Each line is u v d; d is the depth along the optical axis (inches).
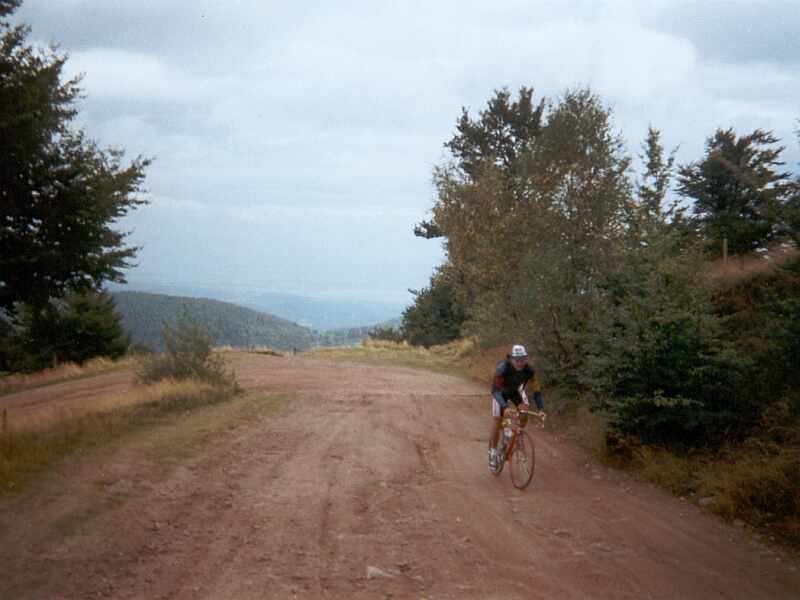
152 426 488.7
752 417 376.5
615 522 300.8
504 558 255.9
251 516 301.9
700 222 893.2
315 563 247.4
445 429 565.0
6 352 1402.6
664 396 394.6
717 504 310.5
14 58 458.9
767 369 382.0
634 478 382.0
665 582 232.7
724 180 927.7
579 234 633.6
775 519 290.5
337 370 1112.2
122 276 526.6
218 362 751.7
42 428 450.9
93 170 489.4
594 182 670.5
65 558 237.5
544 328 601.6
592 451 445.7
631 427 406.3
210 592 218.5
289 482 364.5
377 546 267.6
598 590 225.9
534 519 306.3
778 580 234.4
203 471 375.6
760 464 324.2
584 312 582.9
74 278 513.7
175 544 262.7
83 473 340.8
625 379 409.1
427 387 895.7
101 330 1632.6
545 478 389.1
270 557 252.4
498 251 858.1
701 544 271.6
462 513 315.6
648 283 430.3
